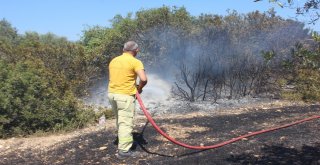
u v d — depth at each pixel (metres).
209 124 8.10
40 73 8.63
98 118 8.93
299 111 9.40
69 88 9.56
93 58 12.24
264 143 6.64
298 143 6.56
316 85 11.55
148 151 6.49
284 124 7.91
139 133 7.41
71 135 7.75
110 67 6.27
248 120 8.45
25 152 6.82
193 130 7.65
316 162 5.64
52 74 9.38
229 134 7.28
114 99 6.17
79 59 11.34
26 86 7.94
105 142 6.98
